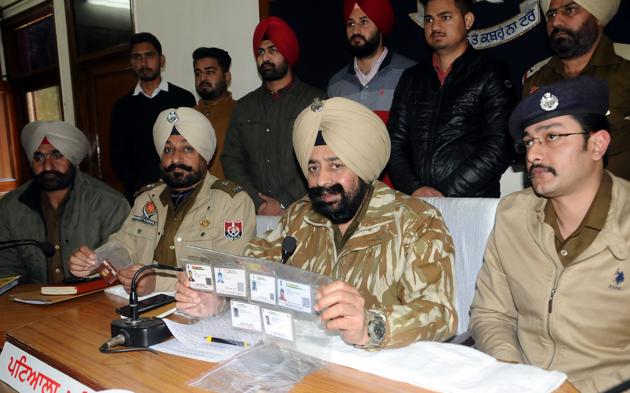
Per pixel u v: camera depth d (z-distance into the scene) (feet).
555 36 7.46
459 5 8.36
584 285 5.14
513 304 5.88
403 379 3.94
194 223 7.91
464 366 4.03
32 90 24.00
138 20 17.24
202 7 14.96
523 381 3.73
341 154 5.47
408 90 8.88
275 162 10.11
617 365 5.11
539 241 5.43
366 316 4.44
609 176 5.27
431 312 4.86
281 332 4.31
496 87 8.18
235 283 4.56
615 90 7.14
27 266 9.11
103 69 19.75
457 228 6.82
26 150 9.02
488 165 7.94
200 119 8.05
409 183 8.54
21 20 23.22
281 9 12.89
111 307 6.14
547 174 5.10
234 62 14.43
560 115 4.99
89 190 9.28
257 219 8.20
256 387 3.91
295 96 10.12
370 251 5.72
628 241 4.95
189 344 4.78
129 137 13.16
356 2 9.57
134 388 3.99
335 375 4.07
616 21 8.27
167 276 7.40
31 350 4.91
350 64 10.43
